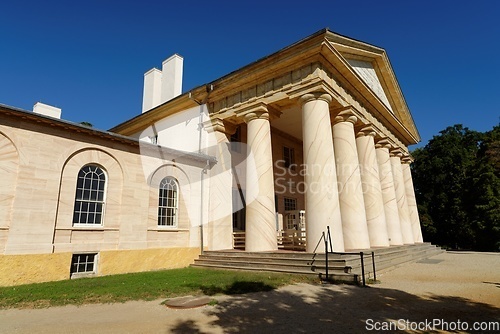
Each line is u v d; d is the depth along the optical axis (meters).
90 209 11.50
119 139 12.39
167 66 23.39
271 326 5.07
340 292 7.72
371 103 17.81
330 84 13.83
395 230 18.53
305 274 10.12
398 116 23.11
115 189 12.24
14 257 9.26
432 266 13.32
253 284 8.53
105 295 7.45
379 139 19.48
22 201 9.67
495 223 28.44
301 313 5.85
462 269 12.27
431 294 7.48
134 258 12.15
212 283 8.73
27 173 9.90
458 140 38.28
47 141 10.52
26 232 9.62
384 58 18.94
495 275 10.61
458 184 34.22
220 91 16.47
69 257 10.44
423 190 38.41
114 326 5.12
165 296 7.36
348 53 16.69
